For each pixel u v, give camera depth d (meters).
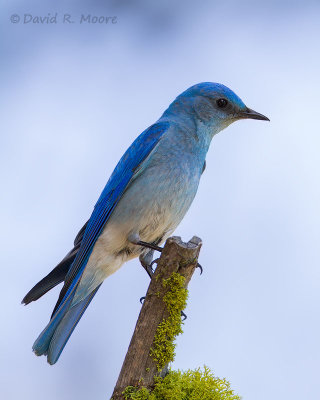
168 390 7.11
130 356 7.32
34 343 9.83
